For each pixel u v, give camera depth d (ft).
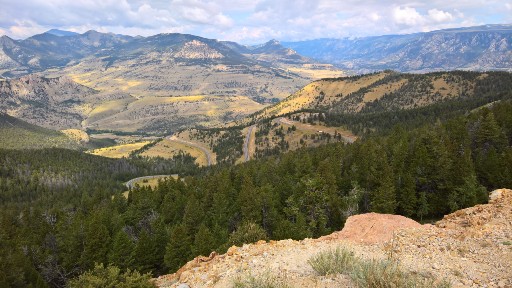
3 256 173.88
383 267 32.89
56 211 353.10
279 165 361.71
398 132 416.05
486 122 267.39
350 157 314.76
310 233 169.07
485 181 224.12
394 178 226.79
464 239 45.78
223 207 242.17
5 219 276.41
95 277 92.12
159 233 210.79
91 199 418.72
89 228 191.83
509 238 43.93
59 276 208.95
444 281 31.22
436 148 230.27
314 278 34.68
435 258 40.06
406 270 35.78
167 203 291.58
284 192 255.50
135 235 264.11
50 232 258.98
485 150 266.77
